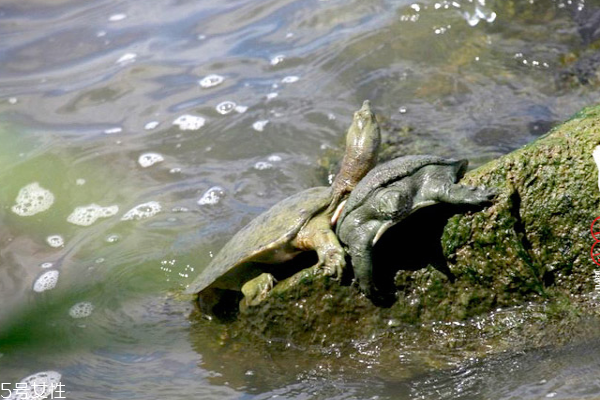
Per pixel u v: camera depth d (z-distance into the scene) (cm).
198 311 970
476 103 1318
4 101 1441
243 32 1566
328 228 818
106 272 1084
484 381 755
